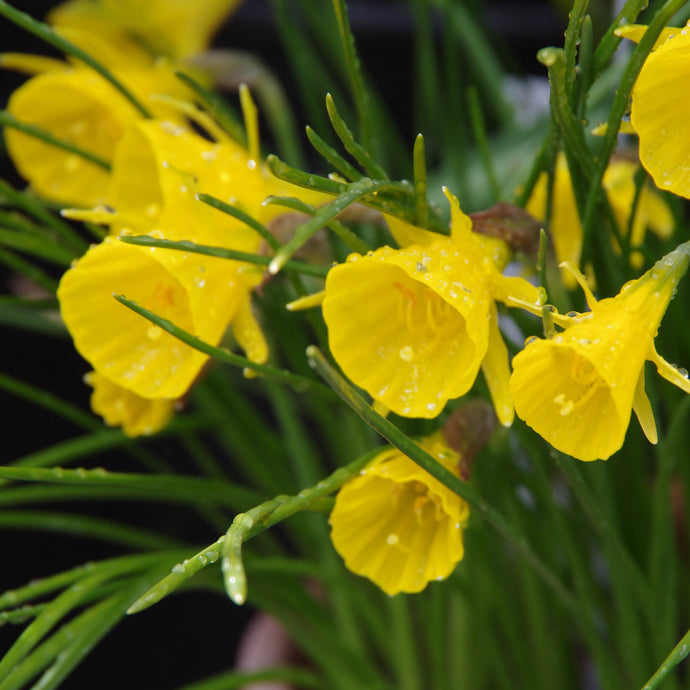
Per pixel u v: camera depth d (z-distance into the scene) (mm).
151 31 659
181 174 551
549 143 548
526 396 521
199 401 639
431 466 528
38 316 646
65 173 618
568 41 524
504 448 585
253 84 660
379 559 547
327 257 576
